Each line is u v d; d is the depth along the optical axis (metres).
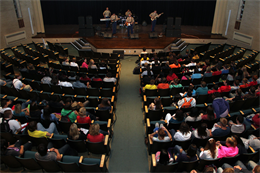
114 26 14.60
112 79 7.17
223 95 6.48
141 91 7.51
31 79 7.94
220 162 3.96
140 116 6.59
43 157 3.92
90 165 3.78
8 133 4.74
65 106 5.05
